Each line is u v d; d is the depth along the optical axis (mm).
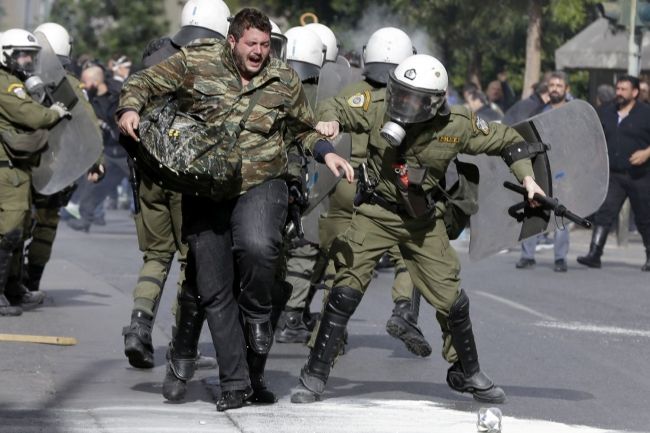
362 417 16297
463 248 42969
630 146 36812
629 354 22422
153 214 19109
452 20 54625
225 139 15453
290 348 22109
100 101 44719
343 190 20828
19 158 23438
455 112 16766
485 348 22703
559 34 55500
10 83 23281
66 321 24047
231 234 16062
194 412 16359
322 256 22562
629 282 33906
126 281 30984
